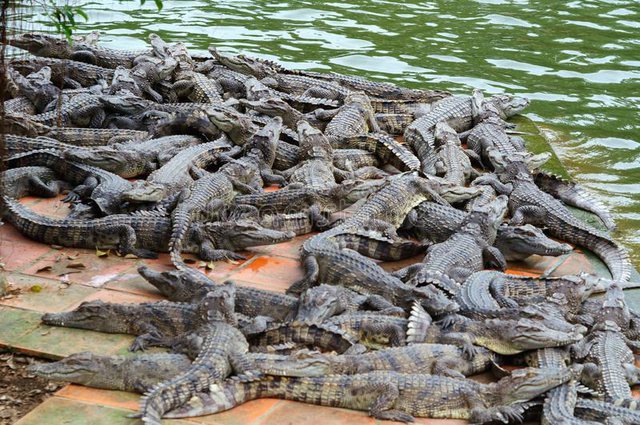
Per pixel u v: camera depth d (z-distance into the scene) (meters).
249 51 20.50
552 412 7.71
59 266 10.20
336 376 7.95
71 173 12.29
